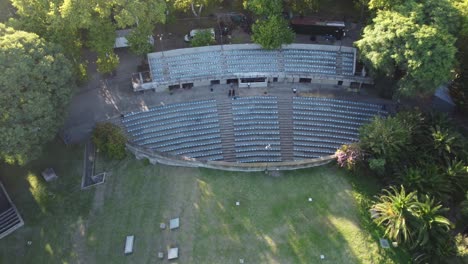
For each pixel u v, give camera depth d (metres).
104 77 72.69
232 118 70.25
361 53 66.06
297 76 71.88
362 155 56.88
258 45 72.38
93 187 59.41
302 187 56.88
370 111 70.56
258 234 52.41
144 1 64.94
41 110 54.34
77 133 65.75
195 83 72.44
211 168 59.41
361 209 54.25
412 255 50.34
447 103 70.81
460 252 49.31
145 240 52.84
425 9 61.72
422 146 59.44
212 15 79.19
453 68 63.41
